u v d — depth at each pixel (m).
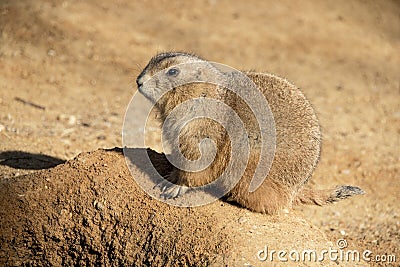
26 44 2.83
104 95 2.55
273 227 1.66
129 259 1.69
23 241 1.76
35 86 2.51
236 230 1.63
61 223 1.74
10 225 1.76
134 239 1.69
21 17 3.02
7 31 2.89
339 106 2.75
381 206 2.12
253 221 1.66
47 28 2.99
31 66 2.65
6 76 2.52
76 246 1.74
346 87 2.96
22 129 2.19
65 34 2.99
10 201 1.76
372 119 2.66
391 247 1.94
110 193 1.73
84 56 2.86
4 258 1.76
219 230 1.64
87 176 1.75
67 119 2.33
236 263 1.58
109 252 1.71
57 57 2.79
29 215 1.75
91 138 2.21
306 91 2.84
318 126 1.72
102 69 2.78
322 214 2.07
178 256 1.63
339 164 2.30
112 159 1.77
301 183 1.70
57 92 2.50
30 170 1.91
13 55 2.71
